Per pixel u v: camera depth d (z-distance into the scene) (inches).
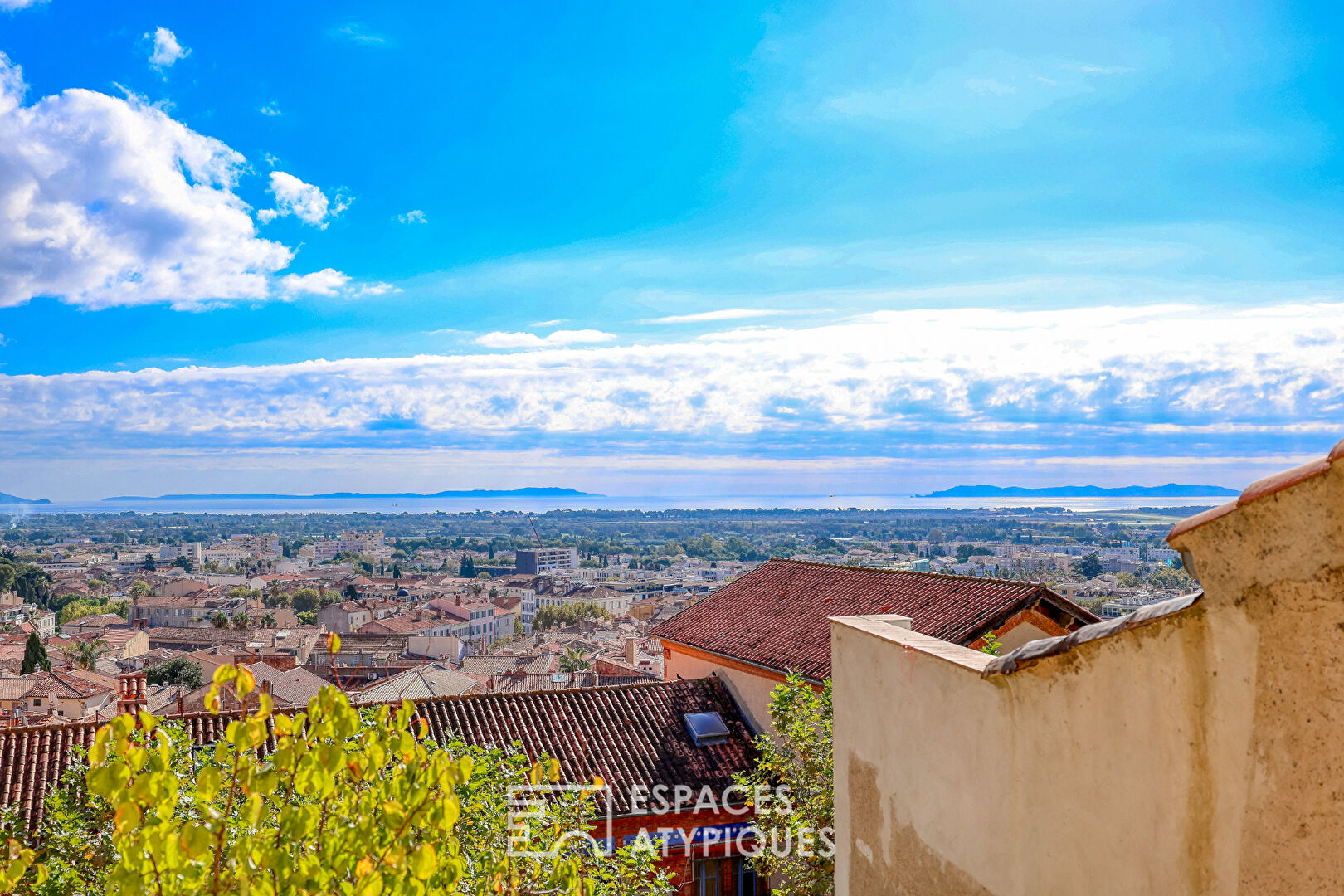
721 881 783.1
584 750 807.1
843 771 301.3
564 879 315.6
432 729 802.8
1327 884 131.6
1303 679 134.9
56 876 336.8
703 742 835.4
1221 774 150.9
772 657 843.4
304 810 198.7
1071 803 190.7
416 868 193.2
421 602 7455.7
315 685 2709.2
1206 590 152.5
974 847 227.0
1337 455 124.0
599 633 5467.5
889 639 271.6
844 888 298.8
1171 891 162.1
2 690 3097.9
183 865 180.1
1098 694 181.6
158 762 187.5
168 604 7130.9
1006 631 744.3
